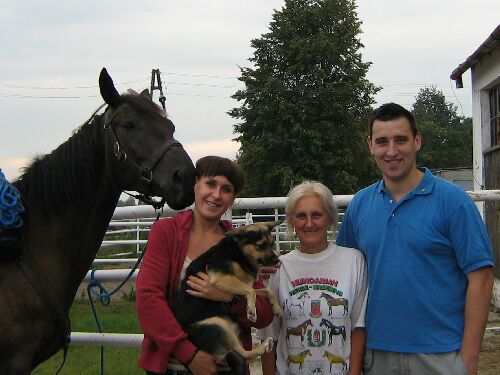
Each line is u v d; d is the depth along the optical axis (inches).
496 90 419.8
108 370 256.2
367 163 1454.2
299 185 130.1
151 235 124.5
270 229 132.6
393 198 123.8
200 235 128.7
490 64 403.2
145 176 130.2
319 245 129.3
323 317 124.6
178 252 123.2
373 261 123.4
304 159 1359.5
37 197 132.5
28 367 124.3
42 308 125.4
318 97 1434.5
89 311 378.3
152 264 120.5
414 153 121.3
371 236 123.7
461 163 2918.3
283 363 128.9
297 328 125.7
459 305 118.3
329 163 1357.0
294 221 128.2
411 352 117.8
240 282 120.7
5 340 120.4
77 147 136.2
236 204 184.2
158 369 117.6
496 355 240.5
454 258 118.1
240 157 1485.0
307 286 126.7
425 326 117.4
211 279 119.6
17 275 123.8
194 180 127.0
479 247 114.0
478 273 114.3
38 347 126.6
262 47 1530.5
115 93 134.3
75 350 300.4
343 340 124.8
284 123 1417.3
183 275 123.4
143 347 121.2
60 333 130.5
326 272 127.0
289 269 129.4
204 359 115.2
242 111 1492.4
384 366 121.8
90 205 136.9
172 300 122.6
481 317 113.9
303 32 1545.3
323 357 124.0
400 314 118.9
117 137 132.4
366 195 130.5
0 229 121.0
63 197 133.5
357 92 1482.5
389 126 119.2
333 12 1540.4
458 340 117.3
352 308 126.8
